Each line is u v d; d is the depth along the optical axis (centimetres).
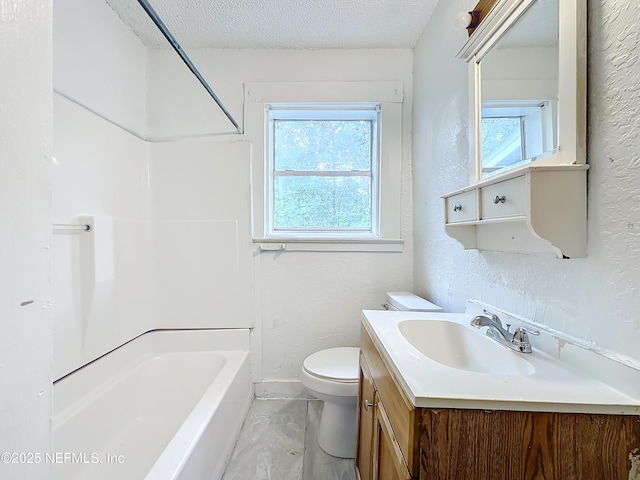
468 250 132
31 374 39
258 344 211
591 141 72
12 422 37
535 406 60
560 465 61
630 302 64
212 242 207
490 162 110
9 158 37
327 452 157
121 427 166
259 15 178
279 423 182
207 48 209
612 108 67
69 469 132
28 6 40
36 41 41
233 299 208
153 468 97
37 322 40
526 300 96
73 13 148
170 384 193
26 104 39
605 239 69
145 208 202
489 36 108
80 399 146
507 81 100
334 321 212
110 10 173
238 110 211
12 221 37
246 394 196
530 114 89
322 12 175
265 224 214
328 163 220
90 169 156
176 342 206
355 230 220
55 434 127
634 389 61
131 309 187
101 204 164
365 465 119
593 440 60
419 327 119
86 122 154
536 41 87
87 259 151
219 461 140
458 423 62
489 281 116
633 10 62
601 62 69
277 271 211
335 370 157
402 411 70
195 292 207
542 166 73
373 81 210
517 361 82
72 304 143
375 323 115
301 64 211
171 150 206
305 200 220
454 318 121
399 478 70
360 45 206
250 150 208
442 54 160
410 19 180
